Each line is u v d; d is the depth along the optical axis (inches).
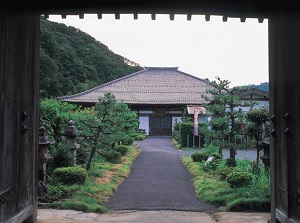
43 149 312.0
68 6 191.9
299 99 180.7
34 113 220.5
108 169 474.0
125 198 331.3
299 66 180.4
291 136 192.9
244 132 464.4
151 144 1044.5
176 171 520.1
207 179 406.6
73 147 404.5
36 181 227.0
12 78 179.3
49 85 1397.6
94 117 449.1
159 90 1583.4
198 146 896.3
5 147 168.6
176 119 1299.2
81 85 1747.0
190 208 292.7
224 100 494.3
